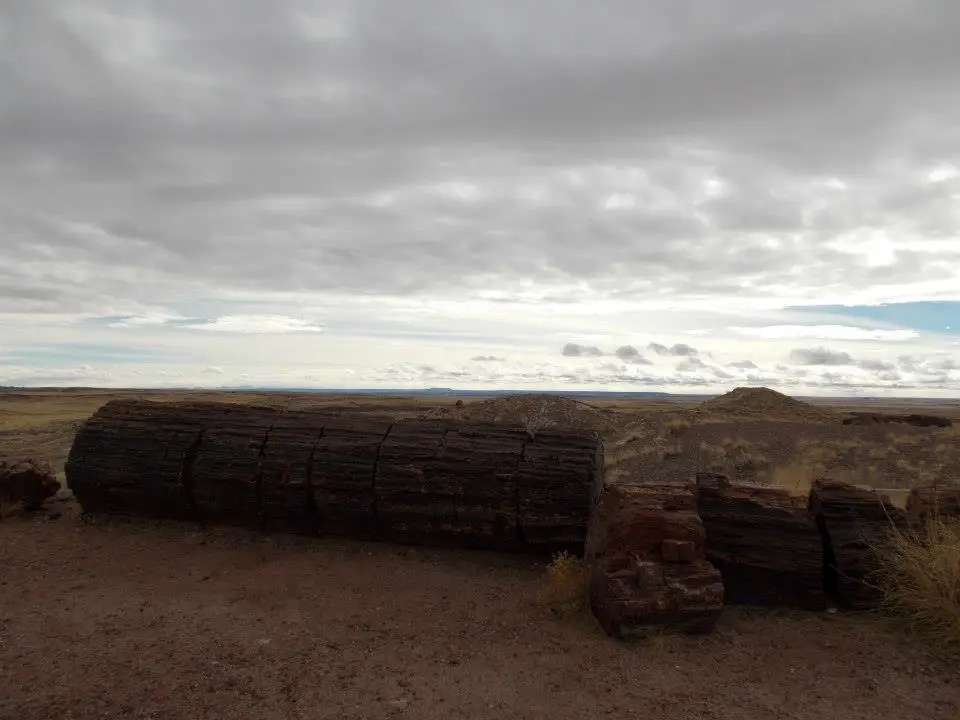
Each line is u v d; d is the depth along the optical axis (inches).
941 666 215.3
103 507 391.5
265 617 250.8
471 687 196.1
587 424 1007.6
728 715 181.5
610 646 229.6
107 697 183.5
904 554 257.6
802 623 255.4
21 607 257.8
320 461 346.3
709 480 285.6
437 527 336.5
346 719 175.2
